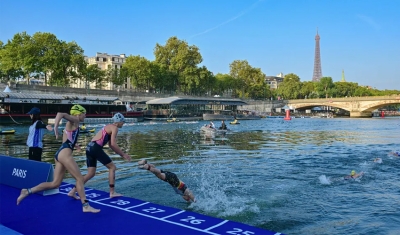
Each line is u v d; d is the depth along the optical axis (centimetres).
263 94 14438
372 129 4762
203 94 12556
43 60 6962
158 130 4259
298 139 3048
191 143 2622
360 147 2361
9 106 5288
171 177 870
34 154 961
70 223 644
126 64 9750
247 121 7775
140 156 1855
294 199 977
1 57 7069
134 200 809
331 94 14988
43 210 724
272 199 973
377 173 1354
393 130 4497
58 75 7438
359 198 991
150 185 1120
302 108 13662
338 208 898
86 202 711
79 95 7425
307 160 1711
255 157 1825
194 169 1451
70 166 698
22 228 620
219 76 14038
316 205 920
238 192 1052
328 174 1340
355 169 1451
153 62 10600
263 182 1195
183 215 697
